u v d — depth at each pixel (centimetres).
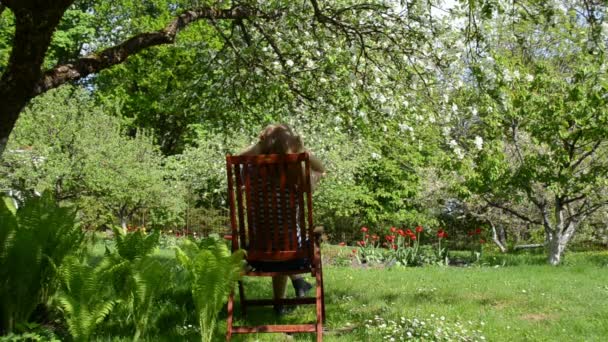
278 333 461
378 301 616
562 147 1150
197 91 937
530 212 1408
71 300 389
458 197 1327
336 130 756
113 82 2417
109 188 1431
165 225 1795
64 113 1343
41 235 440
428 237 2092
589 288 758
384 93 677
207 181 1691
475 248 1745
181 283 632
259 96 884
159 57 2247
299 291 584
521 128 1145
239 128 974
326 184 1620
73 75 545
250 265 464
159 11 2405
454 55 676
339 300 626
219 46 1570
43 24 480
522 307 605
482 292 699
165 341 426
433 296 663
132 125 2362
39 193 1282
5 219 420
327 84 732
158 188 1531
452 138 639
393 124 670
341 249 1482
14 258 413
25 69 493
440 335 448
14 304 418
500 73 566
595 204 1195
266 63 778
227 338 430
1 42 1900
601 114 911
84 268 402
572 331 489
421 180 1652
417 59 709
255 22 757
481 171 856
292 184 445
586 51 523
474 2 535
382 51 732
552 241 1215
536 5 545
